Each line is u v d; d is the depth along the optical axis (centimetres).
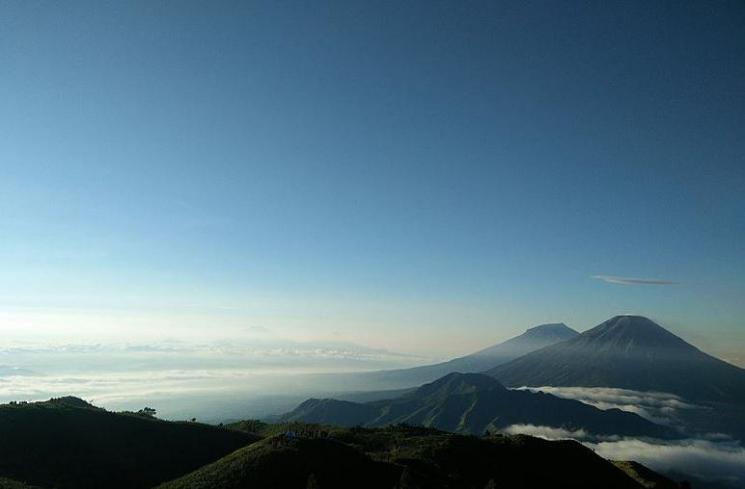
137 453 10369
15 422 10219
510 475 10738
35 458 9206
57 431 10338
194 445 11262
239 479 8131
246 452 9344
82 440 10306
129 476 9450
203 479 8269
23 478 8350
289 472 8462
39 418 10631
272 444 9581
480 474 10444
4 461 8831
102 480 9094
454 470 10388
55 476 8775
